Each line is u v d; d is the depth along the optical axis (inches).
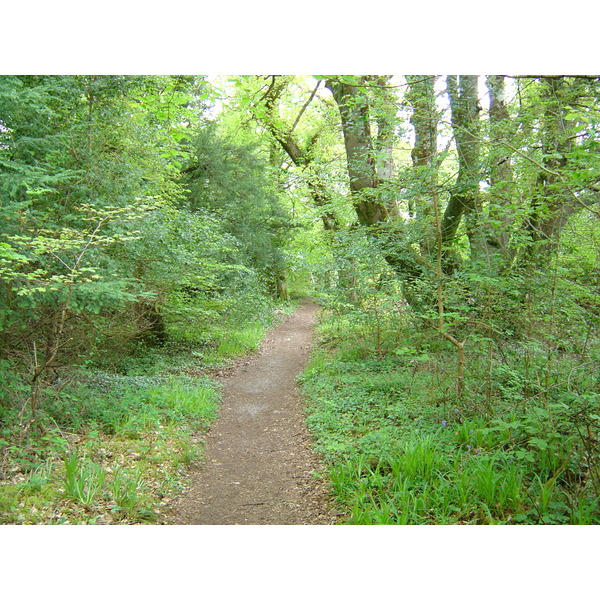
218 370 463.2
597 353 229.6
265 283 819.4
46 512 173.2
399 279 362.6
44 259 231.9
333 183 557.3
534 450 199.6
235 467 254.5
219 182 647.8
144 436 263.3
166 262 395.9
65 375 292.2
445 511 172.2
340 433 264.4
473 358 291.4
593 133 181.0
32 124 241.4
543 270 277.0
